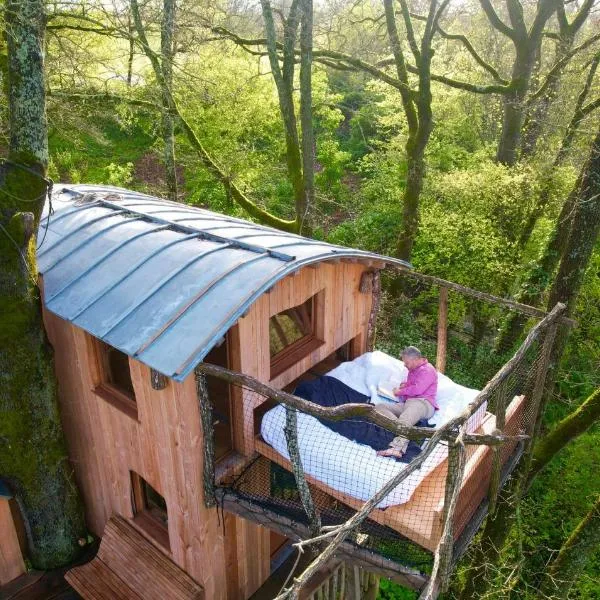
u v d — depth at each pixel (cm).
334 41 1723
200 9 1346
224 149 1783
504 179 1358
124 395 612
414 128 1343
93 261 600
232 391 555
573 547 910
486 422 595
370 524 505
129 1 1087
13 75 530
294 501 553
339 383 634
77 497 708
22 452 625
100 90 1241
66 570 705
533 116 1515
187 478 538
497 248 1369
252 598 669
